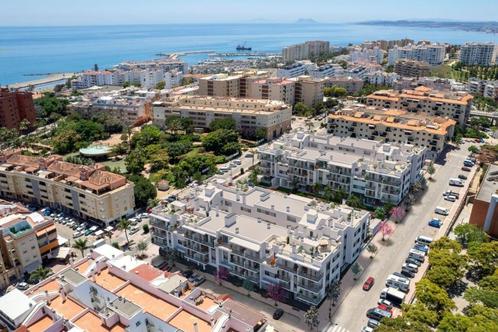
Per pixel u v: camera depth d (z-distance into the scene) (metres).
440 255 129.25
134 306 88.75
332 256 120.19
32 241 140.50
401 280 128.75
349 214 138.00
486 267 130.38
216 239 128.00
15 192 192.38
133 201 177.88
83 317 88.50
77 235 163.25
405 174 178.50
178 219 138.62
